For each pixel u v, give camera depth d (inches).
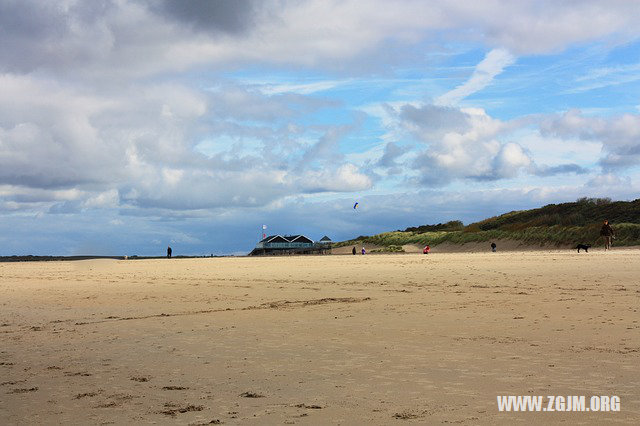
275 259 2326.5
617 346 342.0
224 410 238.7
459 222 4323.3
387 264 1443.2
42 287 979.9
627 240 2171.5
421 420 216.4
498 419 214.5
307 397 254.7
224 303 644.7
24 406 254.5
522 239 2618.1
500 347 349.4
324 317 506.0
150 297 742.5
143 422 225.5
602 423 206.5
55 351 389.1
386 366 309.7
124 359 354.0
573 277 830.5
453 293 669.3
